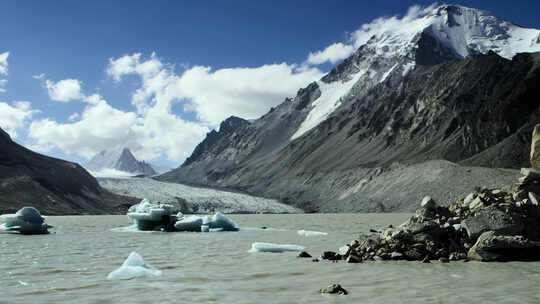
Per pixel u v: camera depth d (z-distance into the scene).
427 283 13.77
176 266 18.42
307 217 95.62
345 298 11.68
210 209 173.12
